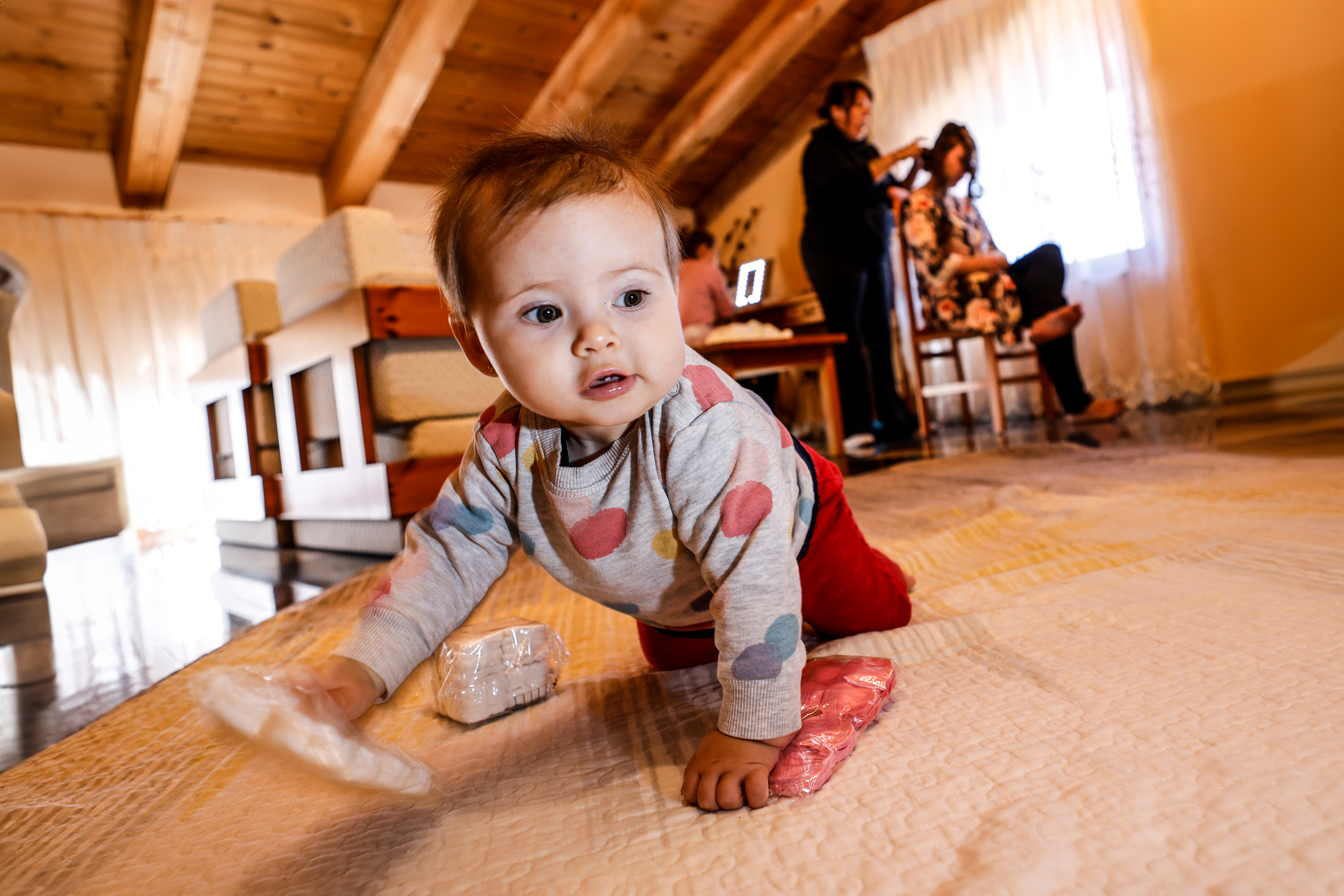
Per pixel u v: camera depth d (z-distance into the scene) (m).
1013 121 4.37
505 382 0.54
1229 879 0.37
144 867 0.51
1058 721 0.57
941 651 0.77
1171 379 3.99
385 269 2.06
